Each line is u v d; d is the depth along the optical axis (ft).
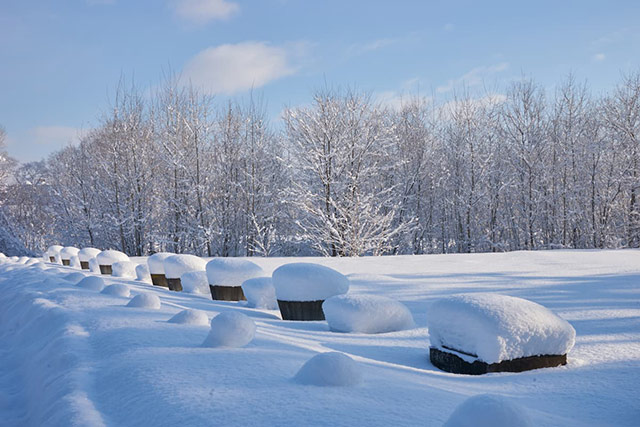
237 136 119.96
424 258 61.98
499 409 8.07
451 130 125.18
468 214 118.32
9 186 174.81
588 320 22.85
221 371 11.95
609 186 108.88
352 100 99.14
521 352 16.02
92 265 55.83
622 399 12.68
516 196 117.19
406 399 10.44
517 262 53.36
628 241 106.83
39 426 10.43
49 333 19.71
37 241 162.40
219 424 8.42
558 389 13.84
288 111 100.73
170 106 118.83
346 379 11.12
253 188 117.60
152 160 119.03
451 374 16.15
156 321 19.45
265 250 110.42
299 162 98.94
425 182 120.78
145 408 9.63
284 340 17.93
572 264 49.44
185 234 114.11
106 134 120.57
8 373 17.65
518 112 118.01
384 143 100.89
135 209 116.26
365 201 92.43
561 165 113.91
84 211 126.72
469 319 16.49
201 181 116.16
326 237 92.38
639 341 18.57
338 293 28.58
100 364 13.52
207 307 30.07
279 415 8.91
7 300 33.22
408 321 24.08
